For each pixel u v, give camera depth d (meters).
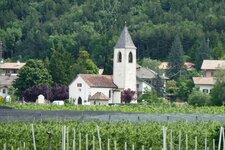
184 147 151.62
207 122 181.00
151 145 152.00
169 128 161.00
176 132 156.12
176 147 149.75
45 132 149.00
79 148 143.38
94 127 157.88
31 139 149.38
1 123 166.50
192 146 153.00
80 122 171.62
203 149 151.25
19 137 150.00
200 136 154.12
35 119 186.50
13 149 144.62
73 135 150.00
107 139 150.62
